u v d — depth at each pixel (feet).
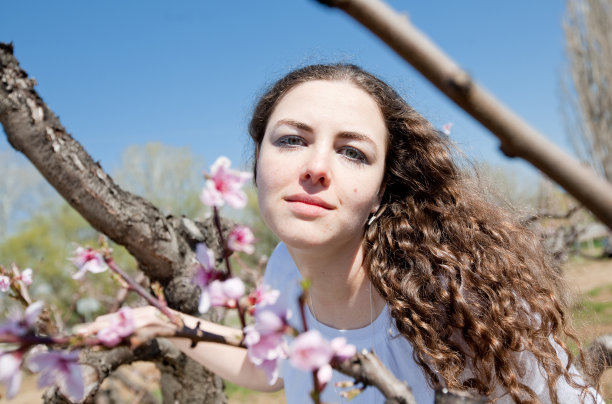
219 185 2.61
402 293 5.69
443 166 6.31
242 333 2.64
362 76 5.67
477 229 6.20
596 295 24.39
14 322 2.27
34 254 54.90
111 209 6.54
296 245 4.95
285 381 6.97
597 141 59.93
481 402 3.27
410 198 6.27
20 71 5.88
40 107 5.96
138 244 6.95
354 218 5.00
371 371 2.36
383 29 1.00
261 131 6.60
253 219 38.19
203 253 2.78
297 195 4.81
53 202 60.34
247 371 6.68
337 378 5.80
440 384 5.45
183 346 6.73
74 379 2.47
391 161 6.18
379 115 5.57
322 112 4.99
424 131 6.23
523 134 1.04
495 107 1.02
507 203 7.47
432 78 1.03
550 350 5.44
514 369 5.47
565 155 1.06
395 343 5.98
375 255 5.97
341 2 0.99
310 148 4.91
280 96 5.92
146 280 9.73
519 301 5.77
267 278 7.64
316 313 6.50
